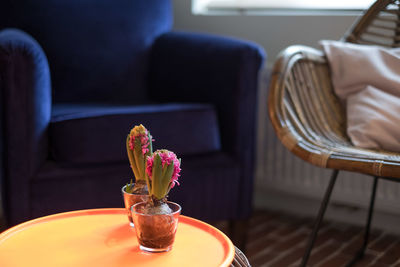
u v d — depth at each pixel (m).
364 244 1.97
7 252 0.88
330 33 2.38
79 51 2.21
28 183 1.66
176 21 2.80
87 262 0.84
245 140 1.95
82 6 2.26
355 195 2.25
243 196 1.99
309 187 2.38
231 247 0.91
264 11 2.63
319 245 2.12
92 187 1.74
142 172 1.01
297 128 1.50
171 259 0.86
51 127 1.71
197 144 1.87
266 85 2.43
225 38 2.06
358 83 1.72
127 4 2.34
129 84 2.32
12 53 1.58
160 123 1.80
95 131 1.71
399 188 2.14
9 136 1.63
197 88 2.07
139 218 0.88
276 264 1.93
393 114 1.57
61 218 1.06
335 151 1.39
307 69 1.71
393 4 1.81
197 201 1.90
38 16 2.18
